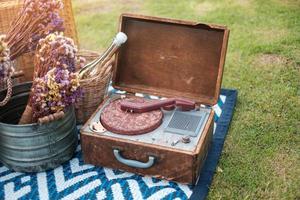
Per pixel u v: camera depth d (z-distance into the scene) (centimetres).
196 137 105
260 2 216
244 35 183
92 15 212
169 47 118
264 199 103
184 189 105
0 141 108
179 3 222
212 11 210
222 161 115
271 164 113
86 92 122
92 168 113
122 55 123
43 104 101
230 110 133
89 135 107
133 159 107
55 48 99
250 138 123
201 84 118
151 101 115
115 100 119
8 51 98
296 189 105
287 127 127
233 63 162
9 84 102
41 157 108
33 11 105
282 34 182
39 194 105
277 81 149
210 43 114
